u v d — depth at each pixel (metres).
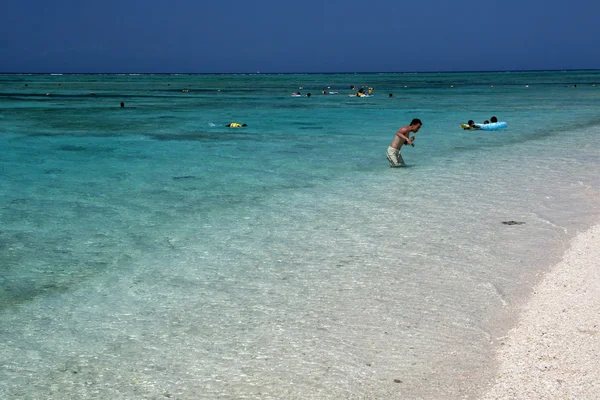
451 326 6.62
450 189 14.21
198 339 6.51
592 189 13.76
